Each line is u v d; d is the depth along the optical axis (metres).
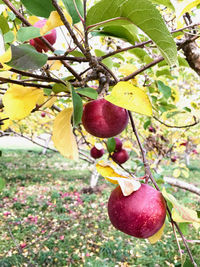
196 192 2.38
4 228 5.47
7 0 0.60
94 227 5.72
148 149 3.93
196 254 4.46
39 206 6.87
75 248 4.85
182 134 3.50
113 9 0.54
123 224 0.70
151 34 0.56
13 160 13.11
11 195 7.54
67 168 12.27
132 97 0.65
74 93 0.60
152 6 0.48
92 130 0.86
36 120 4.35
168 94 1.75
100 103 0.82
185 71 3.52
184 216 0.62
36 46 0.87
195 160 14.80
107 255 4.66
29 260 4.34
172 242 4.94
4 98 0.72
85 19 0.59
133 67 1.45
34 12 0.72
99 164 0.74
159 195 0.73
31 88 0.73
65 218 6.03
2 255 4.40
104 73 0.80
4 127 1.34
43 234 5.32
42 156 15.04
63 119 0.70
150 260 4.44
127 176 0.74
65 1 0.71
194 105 2.14
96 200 7.49
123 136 3.45
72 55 0.94
